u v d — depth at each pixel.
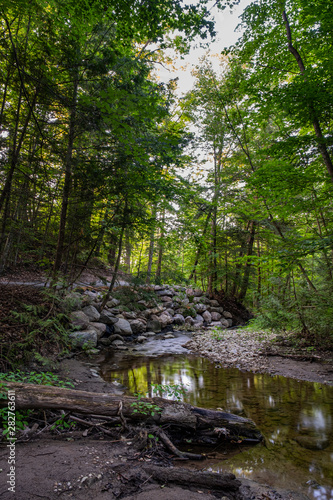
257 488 2.41
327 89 5.41
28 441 2.70
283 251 5.99
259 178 6.50
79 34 4.99
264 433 3.59
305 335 8.79
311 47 6.24
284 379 6.17
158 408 3.33
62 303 6.40
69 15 4.49
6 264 9.66
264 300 9.75
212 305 16.64
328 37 5.84
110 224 7.84
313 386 5.66
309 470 2.74
